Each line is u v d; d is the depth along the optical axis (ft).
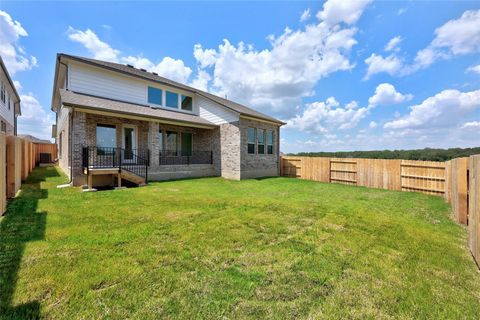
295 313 6.35
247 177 42.37
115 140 35.83
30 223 12.98
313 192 28.60
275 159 50.08
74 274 7.81
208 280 7.80
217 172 44.21
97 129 33.99
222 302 6.69
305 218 15.90
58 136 55.77
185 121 38.04
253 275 8.25
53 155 68.64
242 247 10.70
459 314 6.59
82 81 35.04
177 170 38.86
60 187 25.16
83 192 22.72
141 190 25.63
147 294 6.91
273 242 11.46
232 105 48.01
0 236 11.02
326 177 41.91
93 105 28.66
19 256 9.02
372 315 6.41
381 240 12.21
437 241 12.32
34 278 7.50
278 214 16.71
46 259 8.83
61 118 45.52
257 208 18.33
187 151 46.78
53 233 11.55
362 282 8.07
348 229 13.85
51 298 6.57
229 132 42.34
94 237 11.21
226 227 13.42
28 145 32.94
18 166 21.56
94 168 26.37
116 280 7.57
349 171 38.65
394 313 6.55
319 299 7.02
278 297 7.04
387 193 29.50
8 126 50.72
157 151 36.11
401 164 32.45
